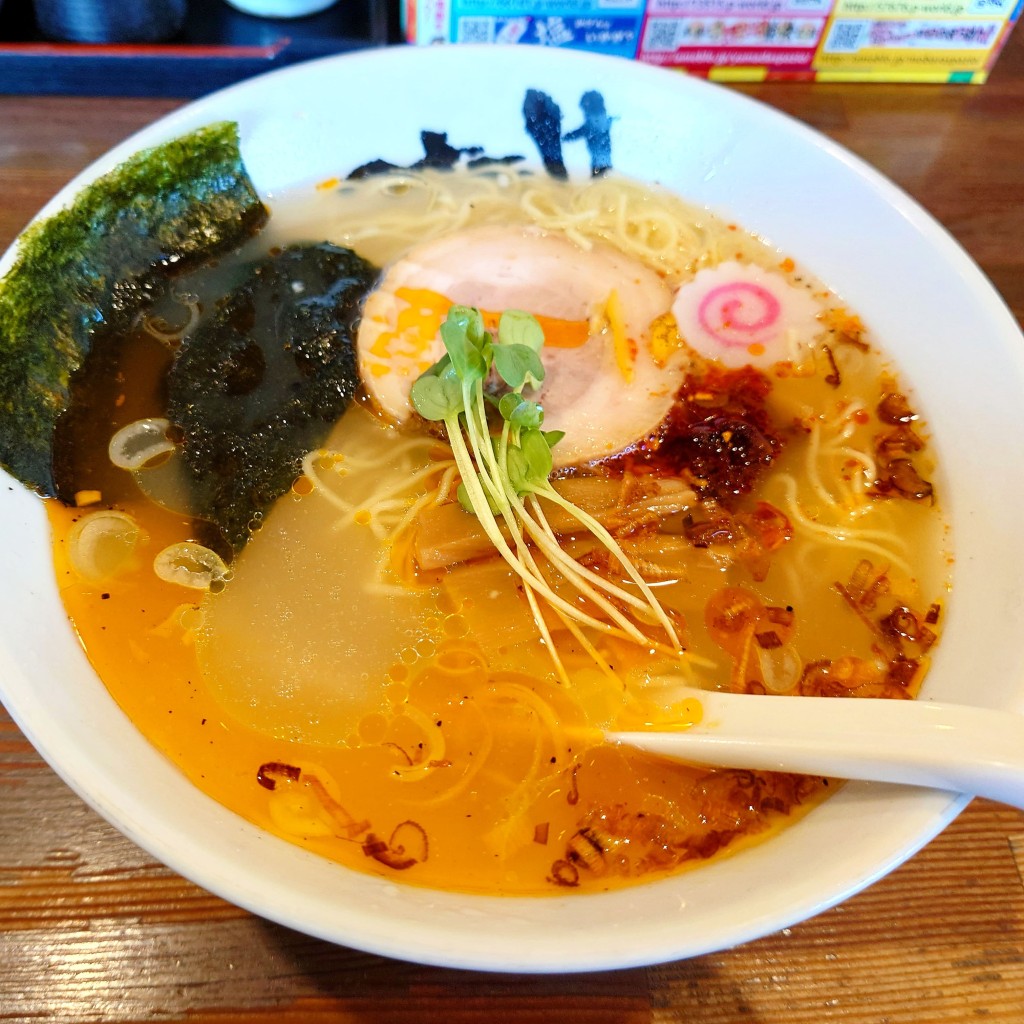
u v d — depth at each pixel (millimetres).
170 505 225
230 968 187
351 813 192
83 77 311
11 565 199
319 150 280
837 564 229
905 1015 191
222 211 270
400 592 221
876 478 240
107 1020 181
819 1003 191
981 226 309
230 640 212
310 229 281
